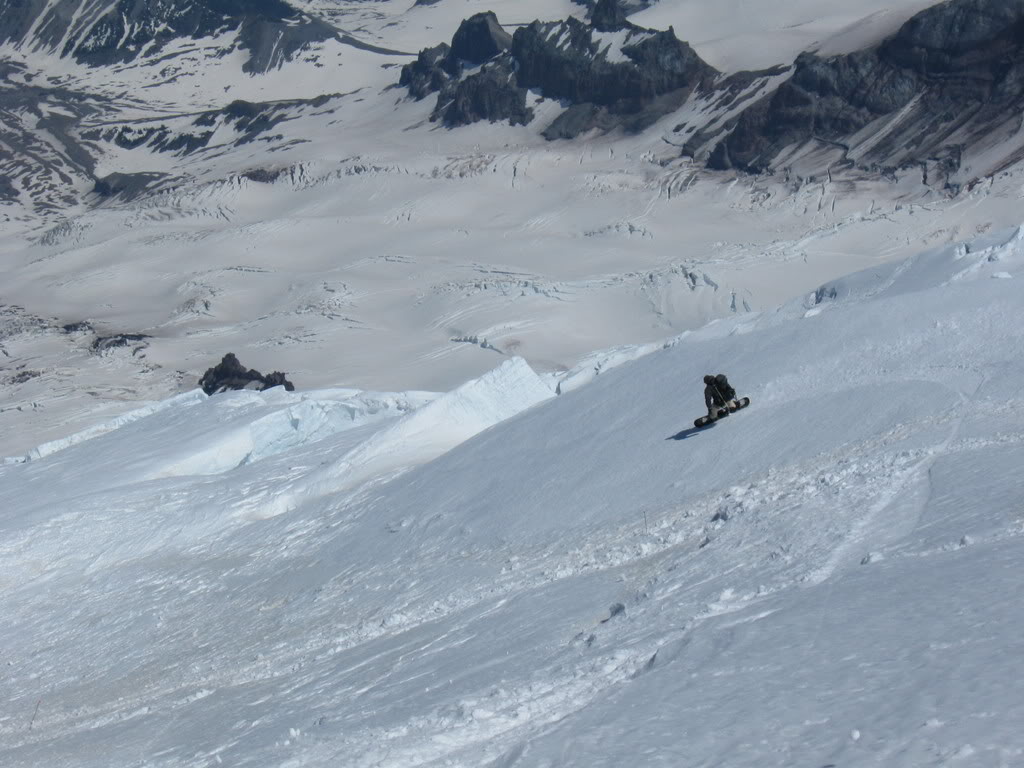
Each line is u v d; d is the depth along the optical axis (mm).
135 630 62219
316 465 86812
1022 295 54312
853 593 21938
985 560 21578
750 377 58688
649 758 15797
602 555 40625
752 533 32844
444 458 72500
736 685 18188
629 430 60344
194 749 29609
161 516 81562
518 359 89000
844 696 16094
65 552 78750
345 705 28891
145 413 130625
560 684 22547
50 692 55281
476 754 18938
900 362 52594
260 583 63656
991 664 15609
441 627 37125
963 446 36062
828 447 44531
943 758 12945
